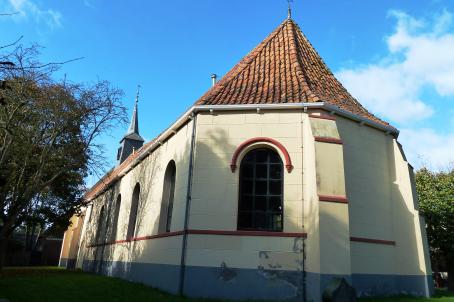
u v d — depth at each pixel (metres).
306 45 16.03
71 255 32.28
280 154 11.38
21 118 15.98
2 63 5.66
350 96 14.44
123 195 20.84
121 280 16.00
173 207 12.79
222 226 11.00
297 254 10.29
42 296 10.54
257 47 16.03
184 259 10.98
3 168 16.91
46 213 24.25
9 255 36.31
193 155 11.90
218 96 12.79
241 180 11.52
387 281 11.52
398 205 12.52
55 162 18.92
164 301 9.86
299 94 12.11
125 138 35.72
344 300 7.18
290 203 10.80
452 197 18.34
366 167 12.30
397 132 13.40
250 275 10.39
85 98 17.94
